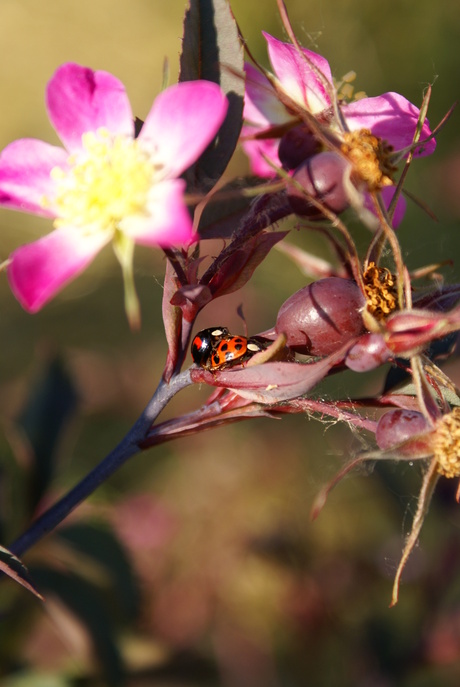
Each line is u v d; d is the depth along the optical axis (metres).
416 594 0.42
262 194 0.29
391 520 0.44
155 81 1.18
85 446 0.70
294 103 0.29
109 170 0.29
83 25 1.20
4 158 0.29
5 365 0.83
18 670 0.35
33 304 0.28
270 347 0.28
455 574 0.39
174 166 0.28
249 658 0.43
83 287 0.88
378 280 0.29
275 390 0.28
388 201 0.30
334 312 0.29
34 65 1.19
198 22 0.29
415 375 0.29
